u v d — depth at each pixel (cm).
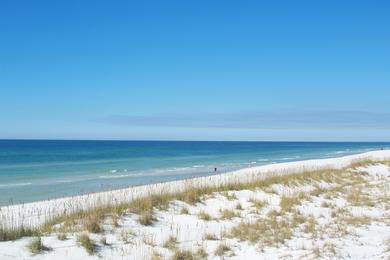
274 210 1389
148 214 1213
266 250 953
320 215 1353
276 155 7931
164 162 5606
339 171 2667
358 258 898
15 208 1516
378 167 3039
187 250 934
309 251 939
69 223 1089
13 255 831
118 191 1853
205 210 1396
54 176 3572
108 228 1073
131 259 870
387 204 1587
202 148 13025
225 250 948
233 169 4288
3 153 8100
